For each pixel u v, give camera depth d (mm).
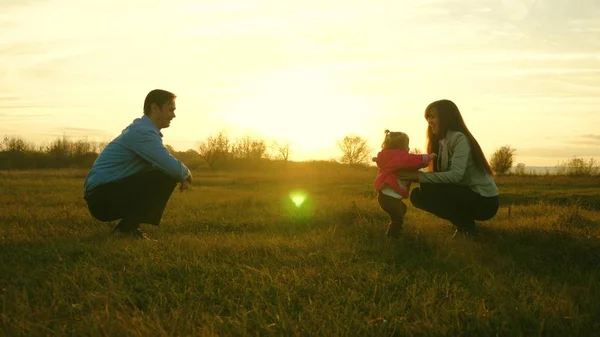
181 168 5891
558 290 4047
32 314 3377
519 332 3184
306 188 16625
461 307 3619
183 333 3152
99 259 4852
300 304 3725
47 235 6090
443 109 6004
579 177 25688
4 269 4438
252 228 7129
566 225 6875
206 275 4414
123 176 5953
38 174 27188
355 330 3258
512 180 22672
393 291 4027
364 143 52344
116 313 3375
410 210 9102
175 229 6934
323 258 5059
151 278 4281
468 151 5887
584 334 3188
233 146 46719
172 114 6227
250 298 3842
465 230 6242
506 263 4863
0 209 8516
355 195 13086
